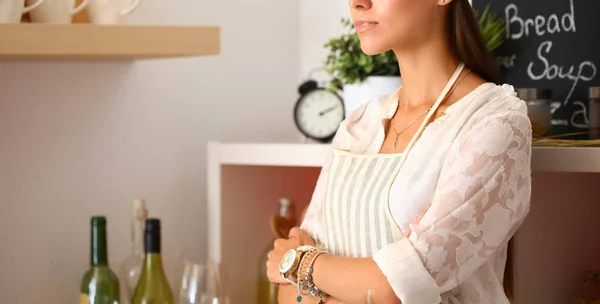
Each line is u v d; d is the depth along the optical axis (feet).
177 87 8.51
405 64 5.64
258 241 8.28
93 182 8.07
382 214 5.23
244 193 8.16
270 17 9.06
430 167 5.13
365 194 5.36
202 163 8.70
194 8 8.55
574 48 6.46
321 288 5.27
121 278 7.53
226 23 8.77
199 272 6.50
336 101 7.67
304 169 8.56
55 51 5.77
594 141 5.55
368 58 6.98
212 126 8.73
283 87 9.18
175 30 6.14
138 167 8.30
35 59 7.35
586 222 6.17
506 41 6.81
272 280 5.80
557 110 6.54
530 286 5.97
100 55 6.07
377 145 5.67
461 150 4.96
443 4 5.46
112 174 8.16
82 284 7.36
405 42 5.50
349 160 5.65
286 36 9.18
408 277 4.77
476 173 4.83
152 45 6.07
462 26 5.48
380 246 5.27
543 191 6.03
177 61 8.50
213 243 8.04
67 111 7.91
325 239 5.77
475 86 5.42
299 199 8.56
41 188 7.82
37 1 6.06
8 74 7.63
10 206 7.68
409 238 4.88
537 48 6.64
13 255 7.71
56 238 7.91
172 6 8.41
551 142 5.70
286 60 9.19
